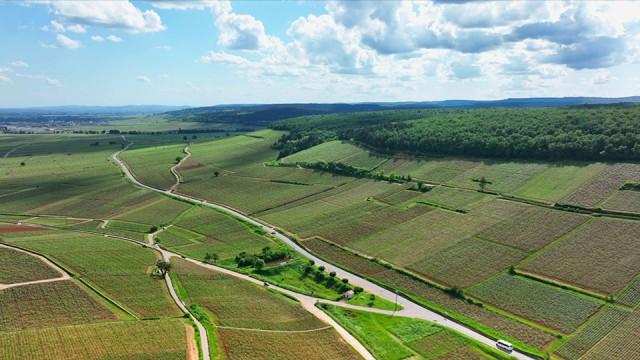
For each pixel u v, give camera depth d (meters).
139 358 83.25
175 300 112.69
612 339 96.25
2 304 104.38
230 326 100.50
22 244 148.00
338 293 126.56
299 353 91.69
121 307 106.25
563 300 111.31
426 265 136.62
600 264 123.25
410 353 95.00
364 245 156.50
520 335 100.88
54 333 90.31
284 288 128.88
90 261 134.38
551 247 136.00
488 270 129.50
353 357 92.00
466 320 108.44
